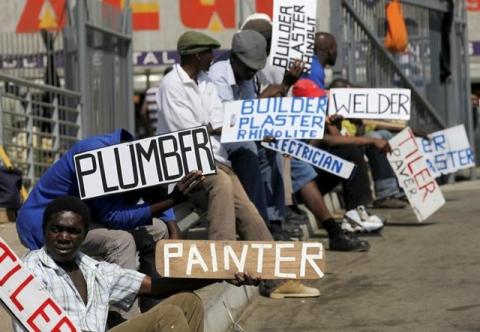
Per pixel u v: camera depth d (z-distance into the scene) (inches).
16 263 275.4
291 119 454.6
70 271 290.4
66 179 348.5
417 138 721.6
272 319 416.5
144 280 297.1
